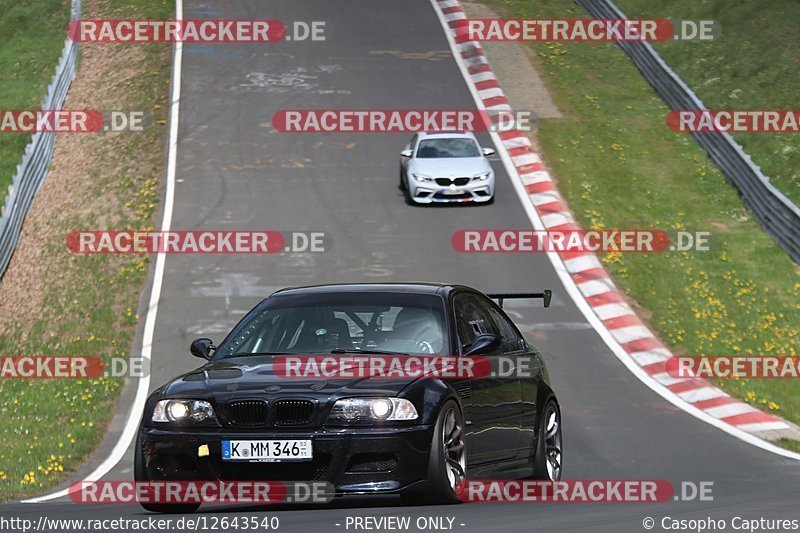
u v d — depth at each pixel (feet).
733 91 440.04
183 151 375.66
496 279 275.59
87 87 448.65
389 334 96.99
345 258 289.94
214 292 269.03
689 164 373.40
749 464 152.76
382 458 86.07
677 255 300.61
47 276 298.56
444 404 88.94
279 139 388.16
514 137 391.86
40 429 191.31
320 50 477.77
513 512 84.94
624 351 234.79
